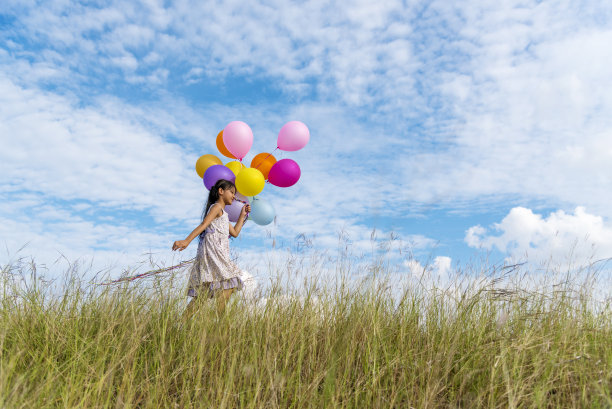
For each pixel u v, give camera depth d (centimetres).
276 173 474
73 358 285
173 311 353
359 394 280
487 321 326
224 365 297
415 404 268
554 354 271
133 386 270
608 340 297
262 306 369
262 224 486
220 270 399
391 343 330
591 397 241
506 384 252
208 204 437
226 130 486
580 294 347
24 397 231
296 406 271
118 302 350
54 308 342
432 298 362
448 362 281
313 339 318
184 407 261
